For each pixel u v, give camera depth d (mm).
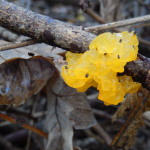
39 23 110
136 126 138
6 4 112
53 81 148
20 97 130
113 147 147
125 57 100
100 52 100
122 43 101
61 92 147
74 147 156
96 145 204
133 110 135
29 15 111
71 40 108
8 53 130
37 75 135
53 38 109
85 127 144
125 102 136
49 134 146
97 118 204
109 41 101
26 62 135
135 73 105
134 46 103
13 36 159
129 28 201
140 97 131
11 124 209
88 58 102
